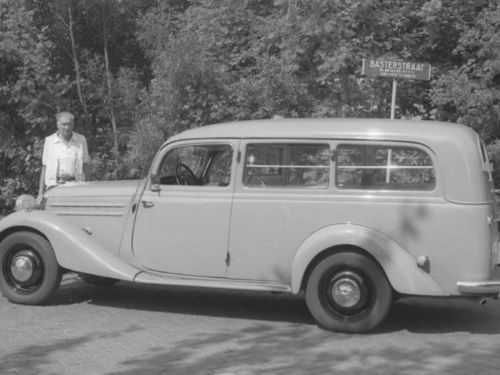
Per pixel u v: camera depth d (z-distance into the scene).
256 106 10.19
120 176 11.54
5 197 11.62
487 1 10.87
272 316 6.63
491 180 6.18
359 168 6.00
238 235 6.21
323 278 5.97
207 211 6.31
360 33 10.80
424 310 7.00
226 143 6.35
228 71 10.77
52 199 7.02
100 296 7.39
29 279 6.78
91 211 6.81
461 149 5.79
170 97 10.08
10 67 11.03
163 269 6.50
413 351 5.50
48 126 11.21
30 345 5.55
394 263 5.74
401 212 5.82
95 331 6.00
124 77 11.70
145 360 5.19
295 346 5.60
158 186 6.56
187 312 6.75
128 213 6.66
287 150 6.18
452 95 10.25
